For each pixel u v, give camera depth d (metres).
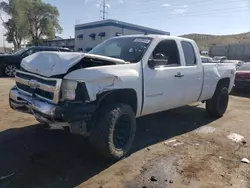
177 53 5.05
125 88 3.82
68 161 3.78
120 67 3.88
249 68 11.82
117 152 3.80
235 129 5.71
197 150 4.43
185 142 4.79
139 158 4.01
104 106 3.71
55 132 4.91
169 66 4.79
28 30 52.91
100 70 3.57
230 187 3.27
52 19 54.28
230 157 4.19
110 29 34.78
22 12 51.25
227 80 6.73
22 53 14.41
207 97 6.06
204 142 4.83
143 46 4.48
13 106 4.11
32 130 4.98
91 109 3.40
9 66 14.12
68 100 3.38
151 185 3.23
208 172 3.64
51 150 4.13
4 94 8.40
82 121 3.39
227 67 6.64
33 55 4.07
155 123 5.95
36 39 54.00
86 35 38.59
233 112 7.39
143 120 6.14
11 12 51.06
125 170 3.60
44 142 4.43
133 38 4.86
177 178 3.44
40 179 3.27
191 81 5.26
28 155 3.92
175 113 6.96
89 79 3.41
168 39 4.88
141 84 4.10
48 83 3.51
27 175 3.35
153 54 4.49
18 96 3.95
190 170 3.68
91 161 3.82
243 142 4.88
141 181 3.32
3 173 3.37
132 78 3.92
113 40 5.17
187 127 5.74
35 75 3.70
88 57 3.59
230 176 3.56
